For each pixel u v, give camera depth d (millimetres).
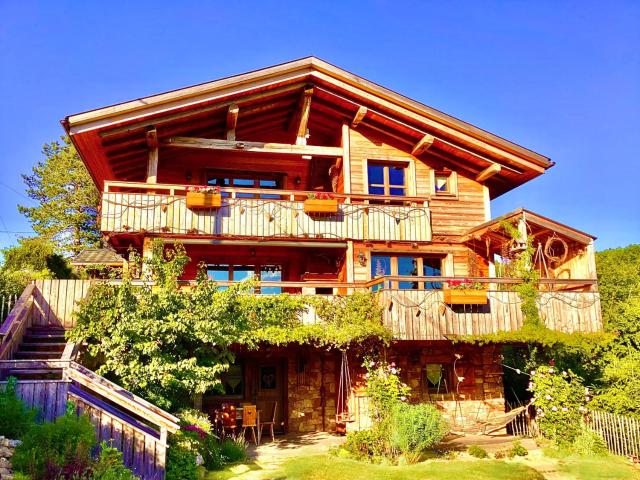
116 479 8141
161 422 9695
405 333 14195
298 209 16969
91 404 9586
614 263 27125
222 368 12180
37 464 7707
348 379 15586
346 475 11055
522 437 15633
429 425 12773
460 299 14414
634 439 13680
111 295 11828
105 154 16250
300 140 17781
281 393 16938
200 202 15898
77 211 36469
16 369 10242
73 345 11297
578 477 11781
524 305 15008
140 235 15852
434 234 18359
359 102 17828
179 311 12031
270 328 13586
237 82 16156
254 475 11008
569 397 14930
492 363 17438
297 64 16875
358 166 18344
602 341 14766
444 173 19156
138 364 11422
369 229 17375
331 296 14484
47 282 13188
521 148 18125
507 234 17125
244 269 18578
